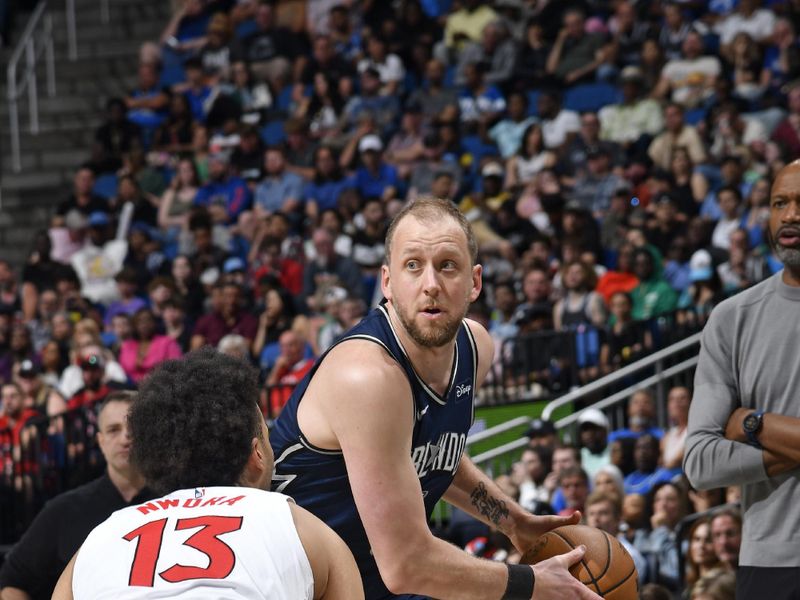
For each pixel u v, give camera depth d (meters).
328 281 33.12
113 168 44.16
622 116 38.16
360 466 9.02
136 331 32.00
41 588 13.16
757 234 30.56
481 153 39.81
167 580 7.12
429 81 42.53
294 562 7.39
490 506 11.06
